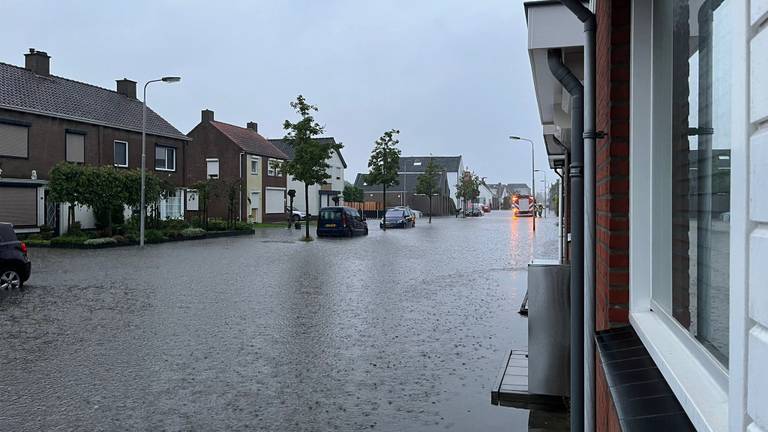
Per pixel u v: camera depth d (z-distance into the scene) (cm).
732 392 109
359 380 614
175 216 3666
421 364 675
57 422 495
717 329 176
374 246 2542
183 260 1908
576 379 293
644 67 265
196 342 781
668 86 246
